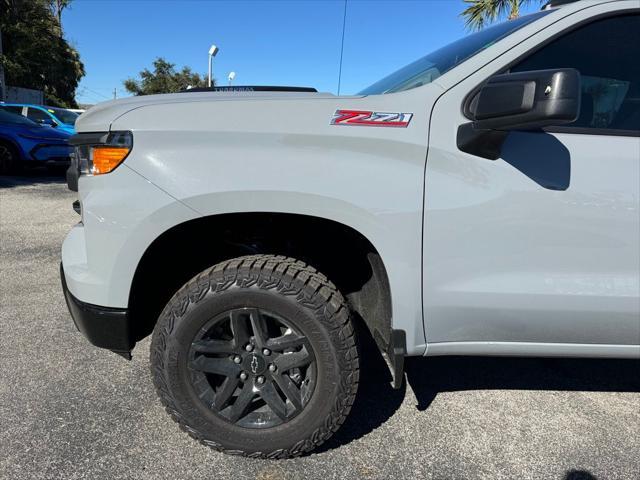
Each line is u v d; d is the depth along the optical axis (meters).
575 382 2.64
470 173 1.70
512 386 2.58
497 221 1.71
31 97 22.53
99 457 1.91
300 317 1.74
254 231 2.03
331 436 1.97
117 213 1.71
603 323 1.83
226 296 1.74
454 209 1.70
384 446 2.06
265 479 1.84
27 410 2.19
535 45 1.76
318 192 1.67
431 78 1.93
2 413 2.15
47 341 2.86
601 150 1.73
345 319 1.76
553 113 1.35
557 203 1.71
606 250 1.75
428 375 2.67
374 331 2.06
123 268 1.74
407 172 1.69
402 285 1.75
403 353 1.78
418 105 1.73
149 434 2.06
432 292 1.76
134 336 1.87
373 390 2.49
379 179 1.69
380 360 2.76
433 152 1.69
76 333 2.98
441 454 2.02
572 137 1.73
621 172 1.72
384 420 2.24
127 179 1.70
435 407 2.36
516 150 1.70
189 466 1.89
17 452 1.92
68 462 1.88
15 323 3.09
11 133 9.10
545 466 1.97
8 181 9.01
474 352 1.91
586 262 1.76
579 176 1.71
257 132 1.69
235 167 1.67
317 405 1.81
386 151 1.70
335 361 1.77
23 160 9.20
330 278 2.19
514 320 1.82
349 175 1.68
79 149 1.86
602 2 1.77
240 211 1.70
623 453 2.05
